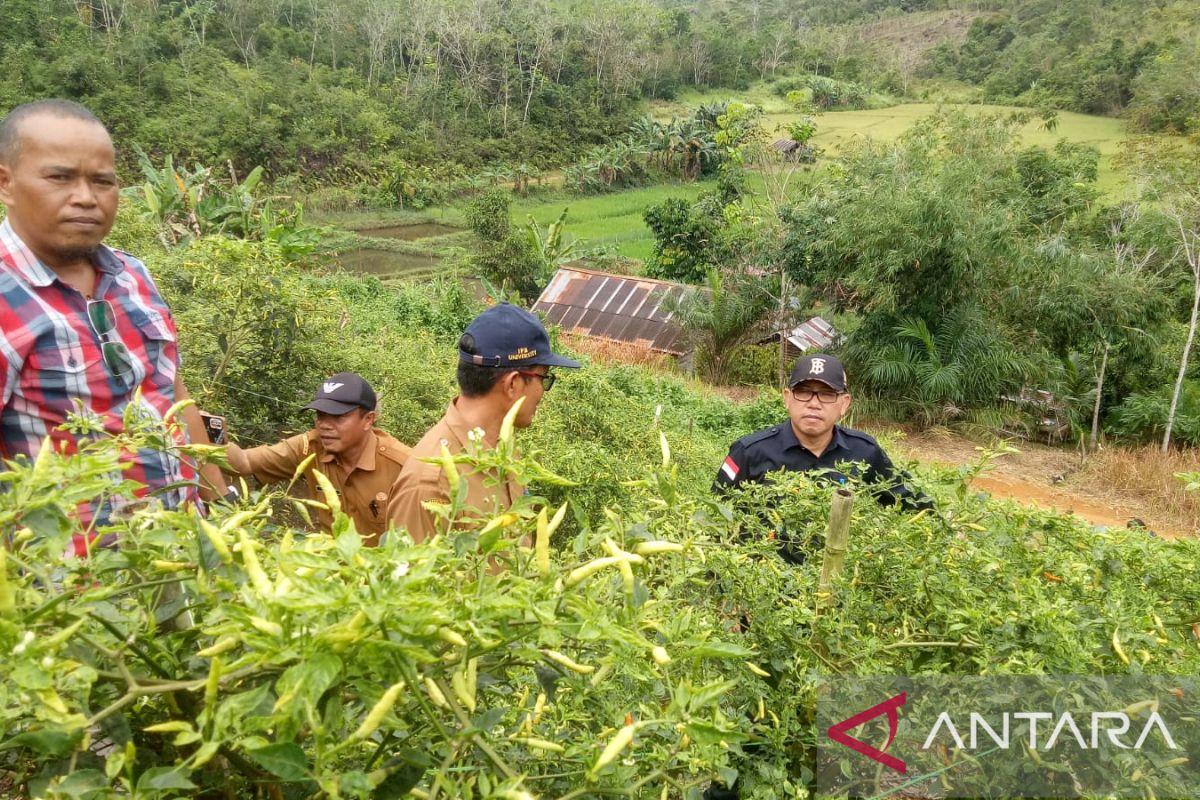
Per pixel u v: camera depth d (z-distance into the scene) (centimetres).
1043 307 1520
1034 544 192
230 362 451
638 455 568
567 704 118
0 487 104
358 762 101
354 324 765
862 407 1442
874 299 1466
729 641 140
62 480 88
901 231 1420
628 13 5809
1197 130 1891
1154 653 156
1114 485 1197
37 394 182
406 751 91
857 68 6731
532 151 4897
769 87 6700
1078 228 2000
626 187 4650
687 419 1059
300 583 80
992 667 144
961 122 2188
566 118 5209
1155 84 3269
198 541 95
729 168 2372
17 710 78
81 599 85
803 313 1736
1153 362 1556
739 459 284
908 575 171
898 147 1866
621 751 105
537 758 110
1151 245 1731
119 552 96
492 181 4472
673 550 111
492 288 1812
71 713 85
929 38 7869
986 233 1454
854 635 153
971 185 1565
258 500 131
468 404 201
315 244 1059
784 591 161
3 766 97
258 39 5050
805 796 130
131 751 80
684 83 6625
